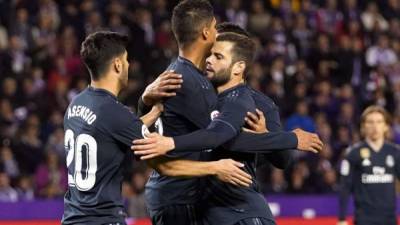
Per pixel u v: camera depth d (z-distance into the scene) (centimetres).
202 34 1162
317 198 2498
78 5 3253
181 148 1101
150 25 3212
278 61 3142
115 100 1127
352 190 1877
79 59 3056
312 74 3278
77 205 1119
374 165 1850
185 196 1196
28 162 2664
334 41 3397
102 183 1115
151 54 3100
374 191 1850
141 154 1098
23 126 2725
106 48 1126
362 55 3378
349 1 3591
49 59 3009
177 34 1170
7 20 3102
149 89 1173
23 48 3039
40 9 3164
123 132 1109
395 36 3575
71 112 1143
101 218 1110
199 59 1177
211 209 1185
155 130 1212
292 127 2881
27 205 2361
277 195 2566
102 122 1109
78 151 1123
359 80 3319
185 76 1157
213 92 1173
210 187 1185
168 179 1202
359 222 1856
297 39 3341
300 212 2481
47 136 2755
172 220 1205
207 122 1163
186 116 1161
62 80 2947
